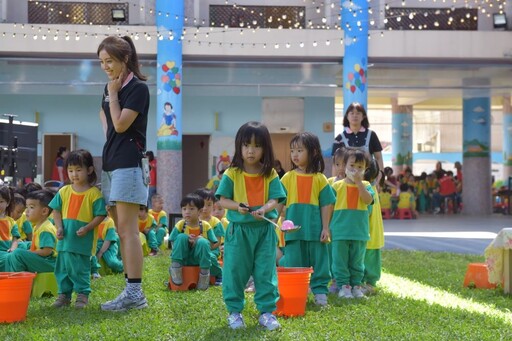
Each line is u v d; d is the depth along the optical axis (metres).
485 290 6.85
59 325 4.72
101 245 7.81
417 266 8.70
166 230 10.82
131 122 5.25
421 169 34.53
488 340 4.35
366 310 5.33
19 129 11.66
